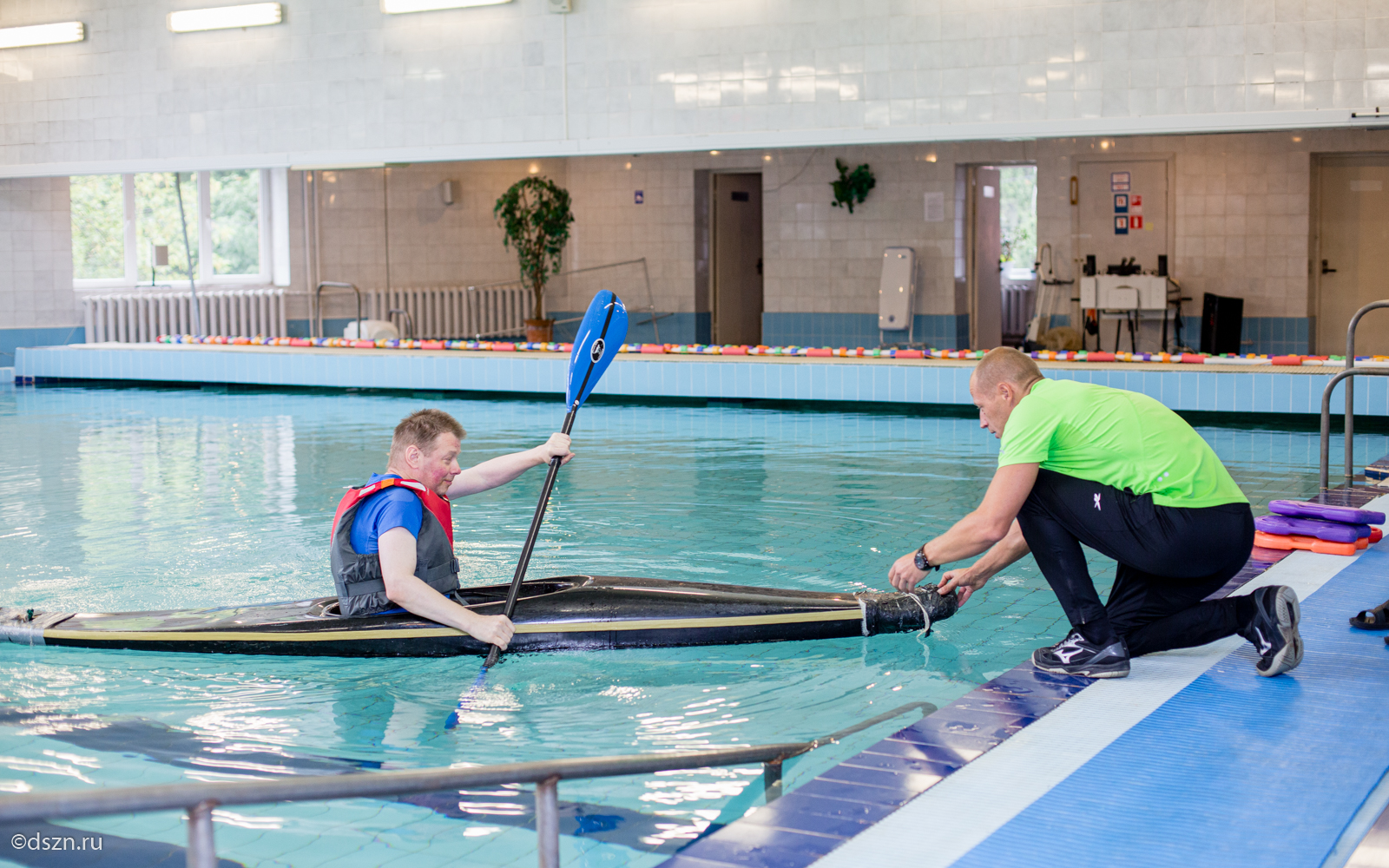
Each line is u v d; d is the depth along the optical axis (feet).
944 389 32.65
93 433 29.50
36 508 19.94
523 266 50.90
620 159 52.60
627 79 35.70
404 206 51.06
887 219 46.80
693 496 20.58
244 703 10.52
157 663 11.65
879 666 11.43
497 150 37.42
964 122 32.14
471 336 52.90
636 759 6.34
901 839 7.01
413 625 11.71
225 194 49.34
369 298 50.11
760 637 12.15
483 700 10.56
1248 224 40.98
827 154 47.55
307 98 39.52
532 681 11.07
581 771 5.90
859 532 17.63
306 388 40.93
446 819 8.04
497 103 37.35
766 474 22.90
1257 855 6.79
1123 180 42.32
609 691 10.77
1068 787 7.75
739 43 34.32
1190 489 9.67
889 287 45.75
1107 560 15.92
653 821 7.97
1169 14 29.89
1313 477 21.68
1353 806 7.44
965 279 47.32
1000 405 10.24
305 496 21.06
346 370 39.24
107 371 42.06
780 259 48.98
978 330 48.34
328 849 7.62
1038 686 9.96
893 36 32.63
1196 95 29.86
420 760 9.22
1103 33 30.55
